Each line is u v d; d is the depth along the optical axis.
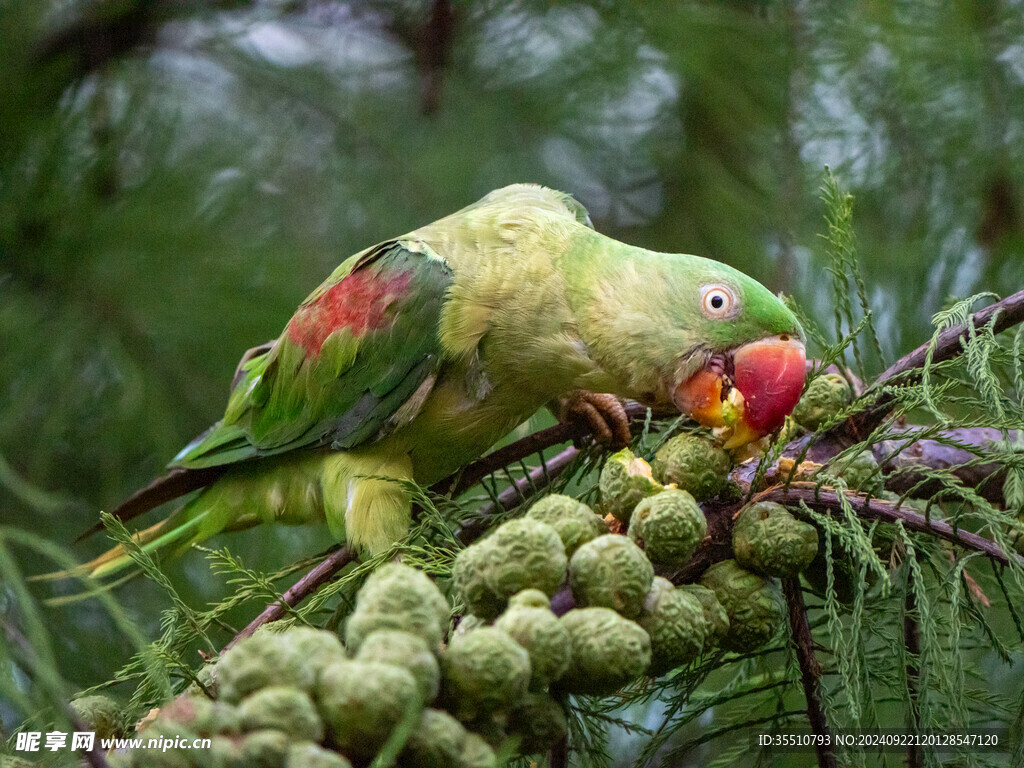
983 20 7.36
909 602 3.70
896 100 7.41
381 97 8.17
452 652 2.46
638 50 7.80
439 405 5.27
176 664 3.24
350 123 7.93
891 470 3.93
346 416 5.35
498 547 2.71
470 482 5.12
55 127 7.36
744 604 3.19
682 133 7.98
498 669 2.42
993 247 7.10
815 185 7.49
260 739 2.23
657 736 3.69
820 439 3.99
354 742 2.32
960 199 7.30
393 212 7.67
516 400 5.25
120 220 7.11
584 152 8.04
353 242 7.55
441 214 7.69
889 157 7.46
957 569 3.23
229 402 6.14
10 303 6.89
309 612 3.66
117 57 7.77
